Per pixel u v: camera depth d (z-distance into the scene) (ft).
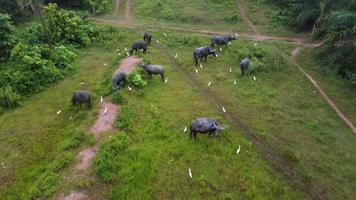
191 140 63.10
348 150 64.69
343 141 67.31
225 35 115.44
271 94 81.87
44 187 53.36
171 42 110.01
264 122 71.10
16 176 57.93
